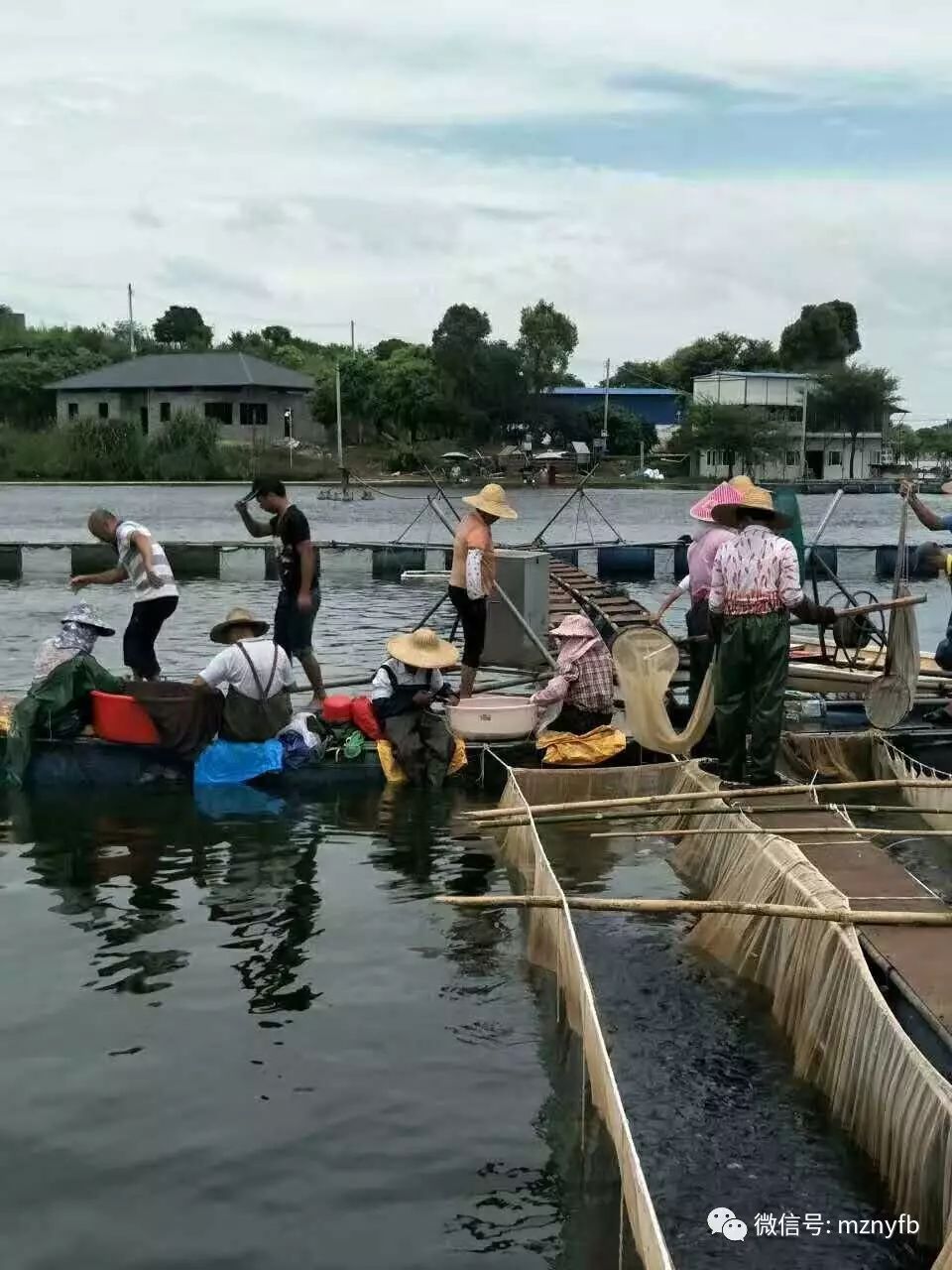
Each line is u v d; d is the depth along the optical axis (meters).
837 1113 4.77
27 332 96.44
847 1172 4.41
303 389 71.69
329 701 9.16
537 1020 5.46
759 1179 4.37
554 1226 4.06
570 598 16.31
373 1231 4.03
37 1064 5.03
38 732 8.97
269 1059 5.09
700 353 96.38
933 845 7.80
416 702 8.96
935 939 5.36
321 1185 4.27
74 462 62.41
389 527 36.47
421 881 7.12
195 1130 4.58
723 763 8.28
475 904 5.85
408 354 73.44
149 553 9.58
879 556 25.48
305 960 6.03
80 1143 4.50
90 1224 4.05
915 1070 4.24
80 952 6.09
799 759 9.10
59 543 25.66
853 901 5.89
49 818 8.21
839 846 6.80
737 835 6.80
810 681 10.38
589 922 6.64
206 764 8.80
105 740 8.92
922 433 92.56
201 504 46.41
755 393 73.19
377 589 22.17
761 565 7.88
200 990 5.69
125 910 6.63
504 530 36.72
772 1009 5.64
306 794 8.79
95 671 9.09
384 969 5.94
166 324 111.19
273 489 9.76
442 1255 3.92
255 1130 4.58
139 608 9.63
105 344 97.62
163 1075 4.95
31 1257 3.89
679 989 5.84
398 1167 4.37
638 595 22.11
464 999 5.65
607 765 8.91
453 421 71.62
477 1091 4.86
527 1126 4.63
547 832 8.10
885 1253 3.98
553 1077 4.98
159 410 70.75
